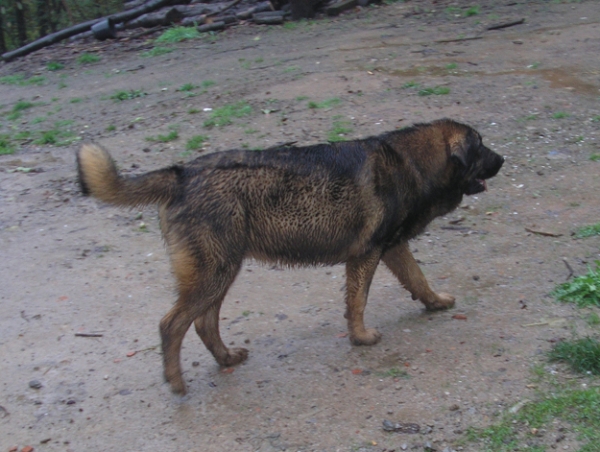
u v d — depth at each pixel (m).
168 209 4.58
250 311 5.74
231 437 4.26
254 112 10.43
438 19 14.81
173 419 4.49
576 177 7.67
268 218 4.62
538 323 5.07
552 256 6.10
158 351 5.27
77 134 10.84
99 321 5.75
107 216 7.84
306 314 5.62
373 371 4.76
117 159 9.39
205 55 14.60
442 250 6.50
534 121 9.10
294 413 4.42
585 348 4.51
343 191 4.70
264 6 17.25
